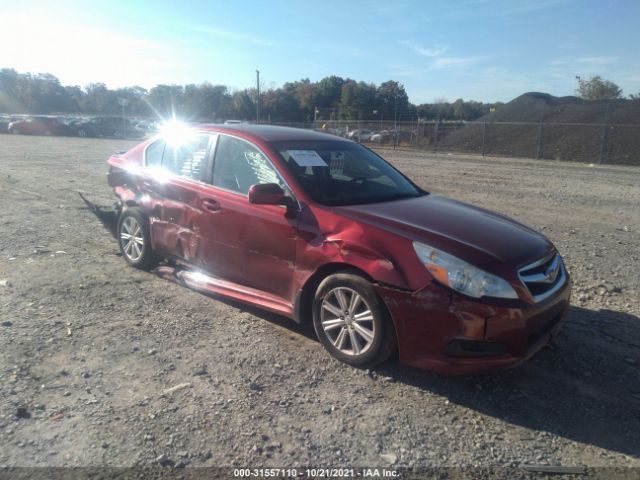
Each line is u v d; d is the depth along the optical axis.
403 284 3.61
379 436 3.19
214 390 3.61
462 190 13.63
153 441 3.04
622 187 14.96
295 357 4.11
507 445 3.15
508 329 3.45
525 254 3.77
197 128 5.47
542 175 17.89
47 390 3.51
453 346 3.53
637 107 28.94
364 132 39.59
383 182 5.03
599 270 6.54
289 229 4.24
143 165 5.94
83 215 9.08
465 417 3.42
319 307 4.11
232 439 3.10
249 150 4.84
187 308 4.98
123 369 3.83
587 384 3.86
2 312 4.71
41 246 6.95
